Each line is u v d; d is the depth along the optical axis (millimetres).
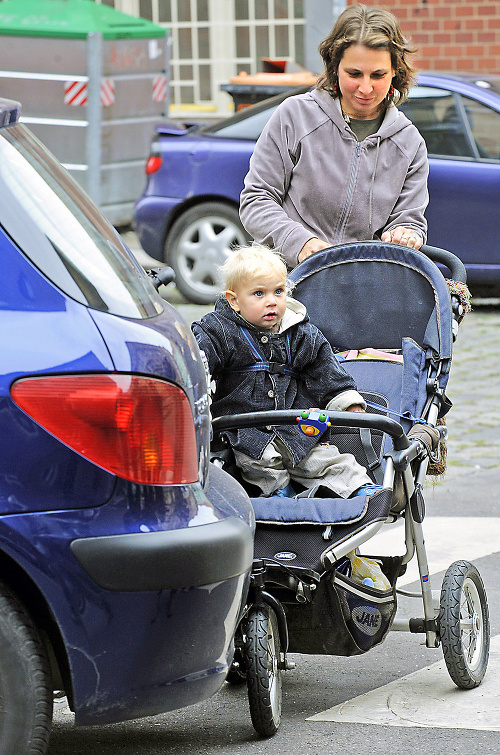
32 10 44531
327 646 12914
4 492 9703
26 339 9875
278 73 42625
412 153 15898
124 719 10148
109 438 9891
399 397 14453
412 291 14750
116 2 54656
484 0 49062
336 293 14992
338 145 15695
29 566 9703
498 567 17781
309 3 52656
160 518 10055
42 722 9898
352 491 13156
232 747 12164
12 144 10664
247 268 13297
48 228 10320
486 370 30297
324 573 12359
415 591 16859
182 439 10273
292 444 13266
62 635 9805
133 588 9875
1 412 9727
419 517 13539
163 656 10094
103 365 9922
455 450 24266
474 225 34312
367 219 15797
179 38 54562
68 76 43938
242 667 12320
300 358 13602
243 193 16094
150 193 36531
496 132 34375
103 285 10398
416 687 13859
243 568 10680
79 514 9828
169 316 11047
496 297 38781
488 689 13750
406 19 49938
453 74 35719
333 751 12023
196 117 54719
